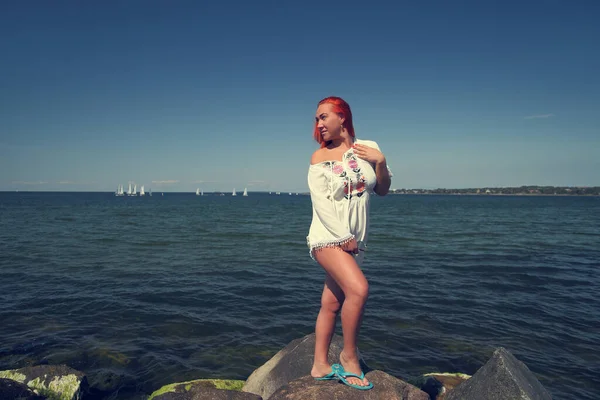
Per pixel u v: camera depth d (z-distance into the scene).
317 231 2.50
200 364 5.75
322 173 2.47
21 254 15.45
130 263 13.88
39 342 6.40
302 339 4.32
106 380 5.18
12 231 24.23
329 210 2.41
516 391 2.96
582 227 30.33
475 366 5.80
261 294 9.73
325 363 2.75
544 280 11.48
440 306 8.76
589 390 5.11
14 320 7.48
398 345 6.53
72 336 6.70
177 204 92.25
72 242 19.47
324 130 2.58
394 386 2.65
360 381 2.60
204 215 47.31
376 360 5.95
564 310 8.57
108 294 9.50
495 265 13.78
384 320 7.76
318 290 10.21
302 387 2.64
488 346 6.53
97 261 14.20
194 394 3.38
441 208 73.44
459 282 11.16
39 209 54.34
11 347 6.17
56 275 11.65
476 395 3.18
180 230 27.17
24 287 10.08
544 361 5.95
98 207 65.81
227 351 6.25
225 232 25.97
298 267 13.41
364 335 6.95
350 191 2.45
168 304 8.73
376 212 57.12
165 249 17.59
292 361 4.00
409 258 15.25
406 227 30.55
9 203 77.81
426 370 5.66
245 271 12.62
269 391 3.93
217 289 10.17
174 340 6.64
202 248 18.05
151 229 27.66
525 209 68.81
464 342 6.69
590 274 12.36
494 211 60.75
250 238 22.44
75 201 102.56
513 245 19.33
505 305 8.89
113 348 6.23
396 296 9.55
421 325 7.50
